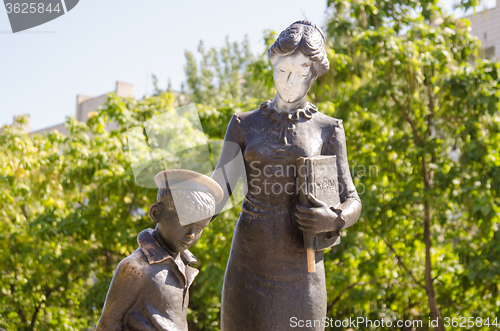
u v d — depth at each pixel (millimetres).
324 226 1978
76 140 8242
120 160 7699
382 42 6195
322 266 2205
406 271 6805
